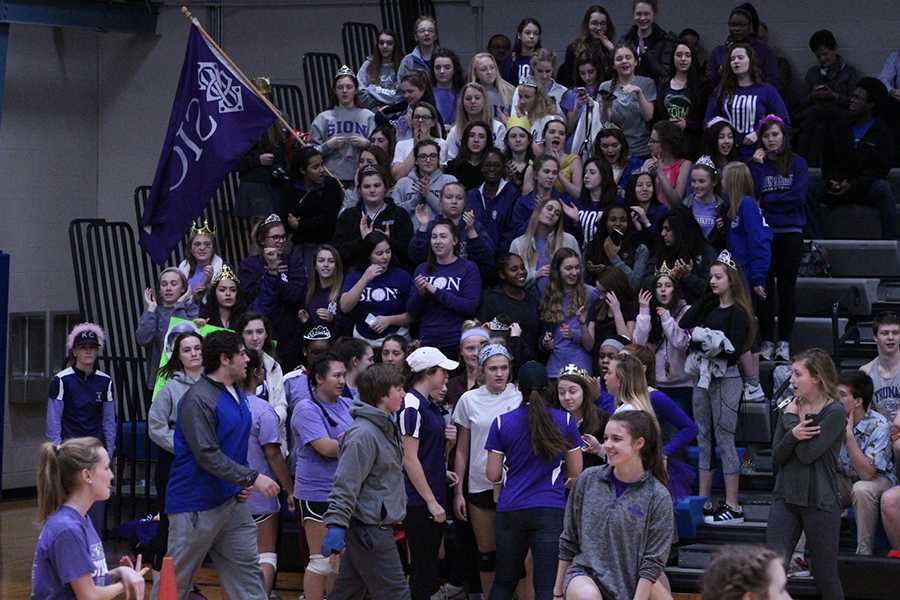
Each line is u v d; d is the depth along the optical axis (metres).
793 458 11.56
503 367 12.54
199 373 13.07
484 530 12.55
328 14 21.92
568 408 12.55
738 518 13.73
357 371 12.83
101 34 22.83
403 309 15.49
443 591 13.48
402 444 11.92
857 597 12.27
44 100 21.98
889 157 17.25
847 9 19.55
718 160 16.19
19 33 21.59
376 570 10.73
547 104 17.45
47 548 8.45
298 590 13.98
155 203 16.72
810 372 11.41
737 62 16.62
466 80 20.69
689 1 20.31
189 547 10.94
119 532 15.19
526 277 15.20
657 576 9.16
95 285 18.61
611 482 9.30
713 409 13.81
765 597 5.70
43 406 21.78
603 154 16.59
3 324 19.12
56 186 22.16
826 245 16.86
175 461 11.06
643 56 18.22
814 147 17.81
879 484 12.62
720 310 13.91
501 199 16.02
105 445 16.23
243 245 19.31
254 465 13.07
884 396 13.35
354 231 16.08
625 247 15.44
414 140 16.78
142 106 22.56
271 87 19.17
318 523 12.37
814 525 11.50
